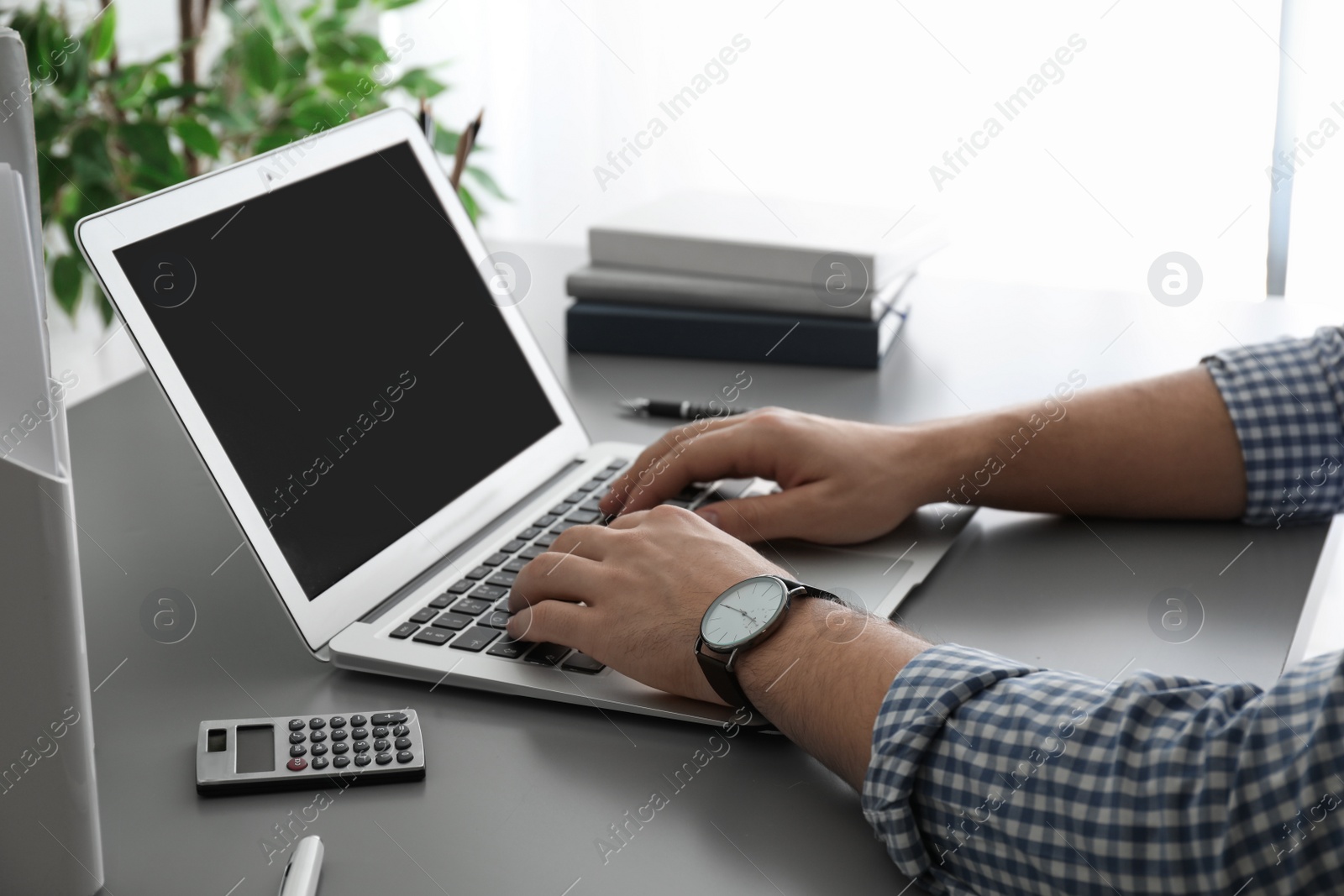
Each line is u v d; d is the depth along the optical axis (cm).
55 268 199
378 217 91
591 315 126
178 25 252
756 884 53
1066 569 81
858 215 135
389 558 79
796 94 243
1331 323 127
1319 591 83
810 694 60
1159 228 222
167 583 81
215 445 71
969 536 87
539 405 98
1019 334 129
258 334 77
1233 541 85
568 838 56
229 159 228
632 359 125
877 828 55
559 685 67
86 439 106
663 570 70
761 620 63
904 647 61
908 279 138
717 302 123
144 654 72
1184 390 89
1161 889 50
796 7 238
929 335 130
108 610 77
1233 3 206
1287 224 213
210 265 76
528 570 73
